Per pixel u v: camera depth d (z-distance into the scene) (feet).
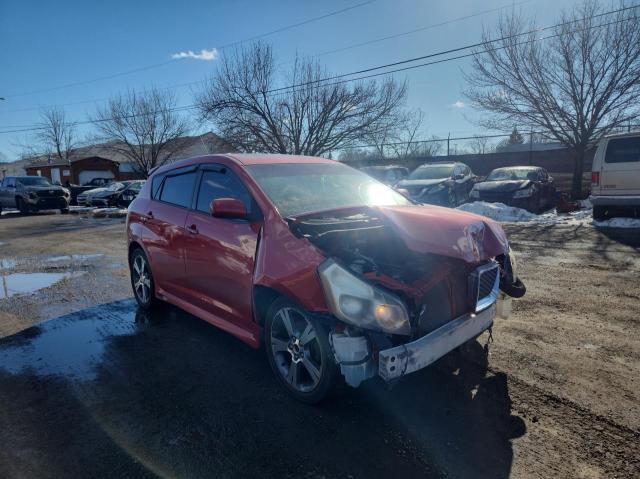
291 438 9.21
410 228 9.96
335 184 13.82
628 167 33.09
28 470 8.38
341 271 9.18
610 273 20.72
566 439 8.93
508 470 8.13
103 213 63.57
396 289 9.23
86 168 144.56
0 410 10.50
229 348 13.83
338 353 9.23
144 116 124.16
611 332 13.96
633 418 9.54
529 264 22.95
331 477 8.06
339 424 9.67
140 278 17.84
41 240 39.42
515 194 44.04
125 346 14.12
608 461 8.29
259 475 8.14
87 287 21.70
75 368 12.63
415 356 9.04
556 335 13.83
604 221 35.88
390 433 9.31
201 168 14.55
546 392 10.64
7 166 197.36
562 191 60.08
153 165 127.34
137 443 9.14
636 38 48.73
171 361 12.94
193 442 9.14
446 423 9.60
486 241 10.77
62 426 9.78
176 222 14.67
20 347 14.25
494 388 10.89
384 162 82.64
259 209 11.72
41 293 20.75
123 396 11.02
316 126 78.18
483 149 84.69
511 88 56.70
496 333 14.06
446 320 10.09
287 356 10.98
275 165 13.52
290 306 10.40
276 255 10.48
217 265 12.60
